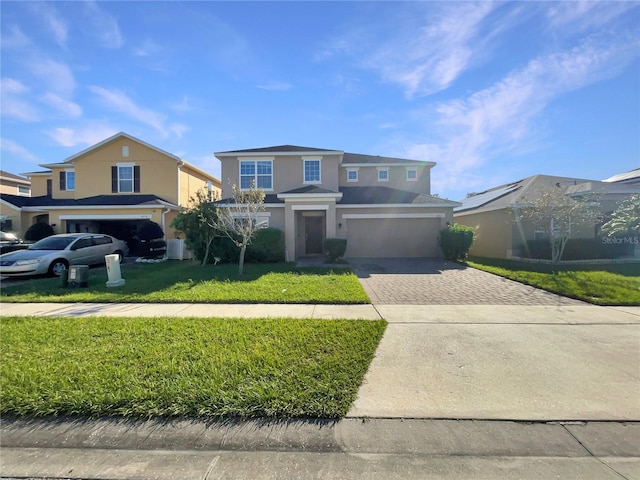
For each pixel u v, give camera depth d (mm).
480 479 2482
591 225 15062
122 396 3441
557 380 3902
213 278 10672
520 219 15977
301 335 5289
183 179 21500
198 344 4895
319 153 18953
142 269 13188
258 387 3627
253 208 11859
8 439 2980
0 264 10992
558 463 2648
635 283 9570
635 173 22047
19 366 4152
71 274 9406
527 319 6344
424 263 15023
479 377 3980
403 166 22031
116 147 20672
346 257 17406
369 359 4422
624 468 2590
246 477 2541
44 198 22750
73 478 2570
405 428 3070
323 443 2891
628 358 4516
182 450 2844
